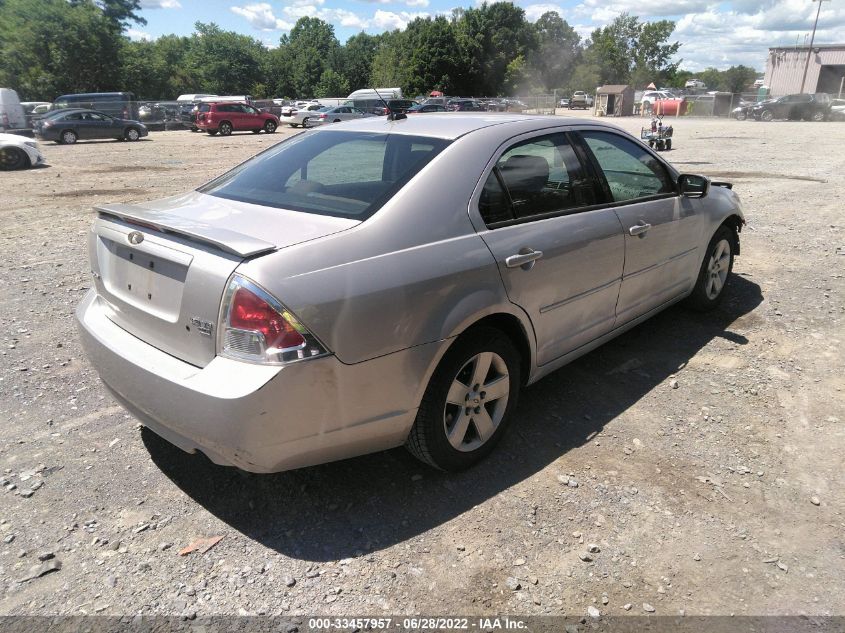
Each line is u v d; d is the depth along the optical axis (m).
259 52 94.06
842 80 54.75
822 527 2.76
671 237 4.29
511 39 93.81
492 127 3.31
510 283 3.02
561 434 3.47
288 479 3.06
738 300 5.56
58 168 16.72
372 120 3.75
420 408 2.80
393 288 2.56
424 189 2.86
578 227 3.45
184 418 2.43
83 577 2.44
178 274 2.55
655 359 4.42
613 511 2.84
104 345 2.82
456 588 2.41
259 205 2.96
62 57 50.19
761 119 44.59
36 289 5.89
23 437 3.38
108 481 3.03
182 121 36.31
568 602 2.35
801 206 9.85
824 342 4.67
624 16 104.62
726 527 2.75
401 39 83.81
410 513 2.82
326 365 2.41
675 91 70.38
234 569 2.50
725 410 3.73
